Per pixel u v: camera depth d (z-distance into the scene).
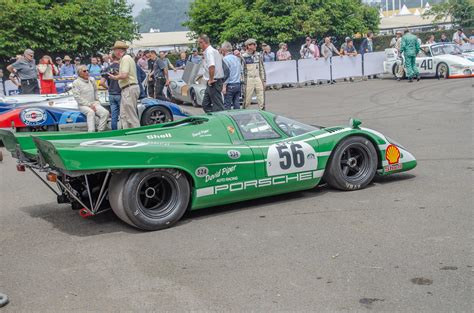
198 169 5.66
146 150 5.36
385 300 3.72
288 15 30.19
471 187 6.42
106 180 5.46
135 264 4.62
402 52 19.86
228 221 5.69
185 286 4.12
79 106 10.70
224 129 6.16
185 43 50.16
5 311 3.83
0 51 23.77
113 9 29.41
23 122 10.70
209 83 10.60
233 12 30.56
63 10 25.47
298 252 4.68
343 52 22.66
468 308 3.56
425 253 4.50
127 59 10.01
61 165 5.19
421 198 6.10
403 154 6.90
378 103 14.78
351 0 33.88
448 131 10.15
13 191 7.61
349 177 6.57
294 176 6.24
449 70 19.38
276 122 6.48
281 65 21.05
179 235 5.32
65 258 4.85
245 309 3.70
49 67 14.90
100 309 3.80
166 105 11.86
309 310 3.63
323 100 16.36
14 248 5.20
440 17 41.09
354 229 5.20
